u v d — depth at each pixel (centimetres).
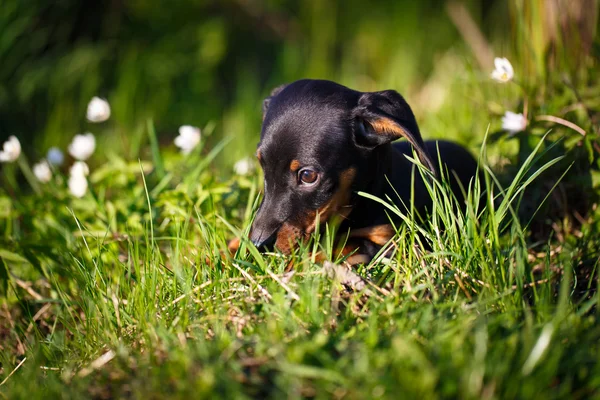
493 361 238
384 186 400
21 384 283
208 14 959
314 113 378
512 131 447
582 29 522
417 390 225
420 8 982
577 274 376
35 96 759
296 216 376
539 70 511
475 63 712
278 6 997
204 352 256
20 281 419
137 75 824
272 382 251
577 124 447
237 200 436
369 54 970
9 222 455
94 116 511
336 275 303
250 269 329
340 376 234
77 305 396
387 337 262
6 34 736
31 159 707
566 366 249
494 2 958
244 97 862
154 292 318
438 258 319
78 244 407
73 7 806
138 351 289
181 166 491
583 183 423
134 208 434
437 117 610
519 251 307
